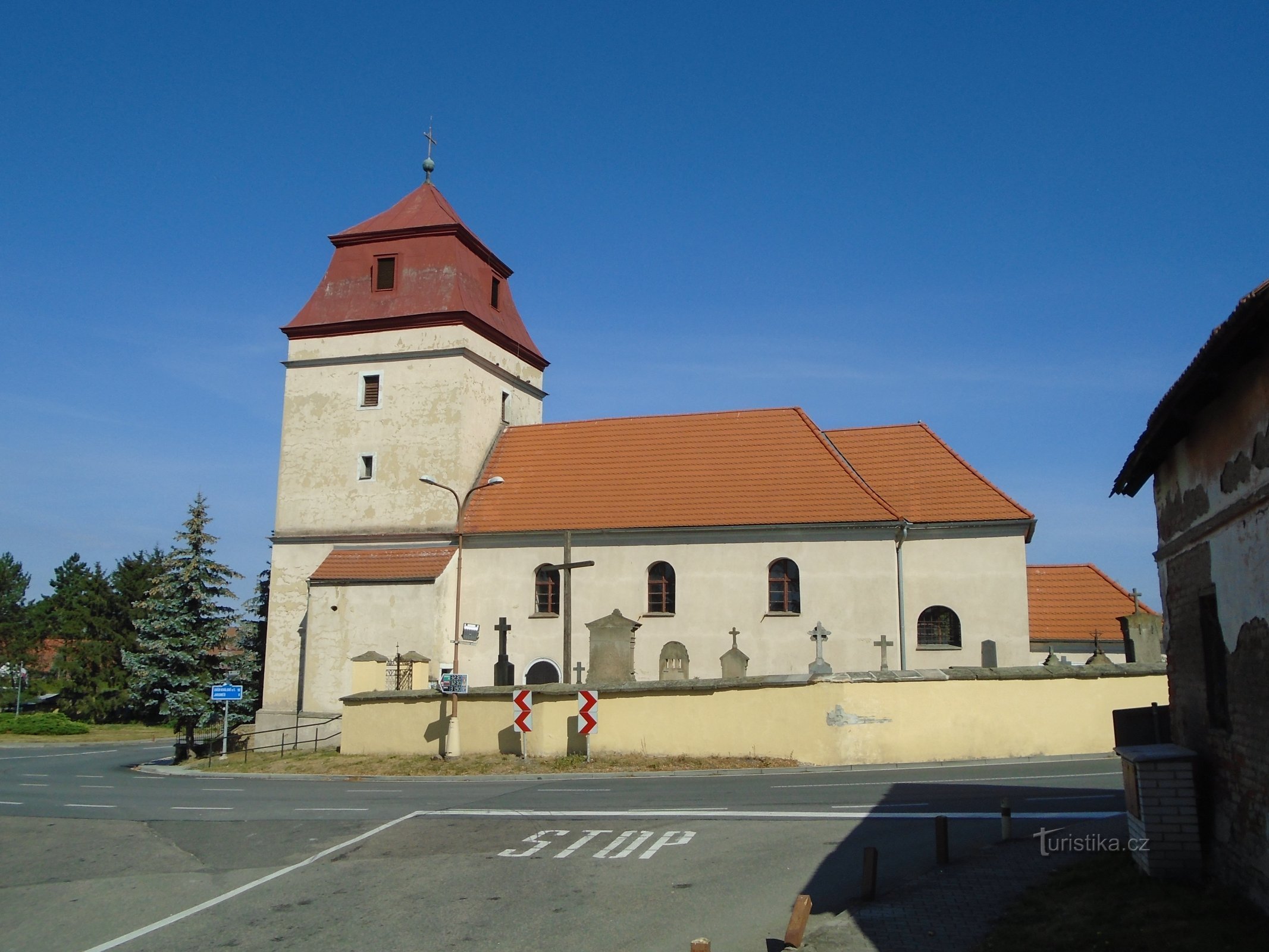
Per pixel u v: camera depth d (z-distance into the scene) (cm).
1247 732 893
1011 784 1794
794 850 1340
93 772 3312
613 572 3469
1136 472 1270
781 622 3309
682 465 3656
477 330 3875
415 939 1058
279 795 2184
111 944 1096
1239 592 912
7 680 8519
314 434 3869
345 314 3888
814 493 3422
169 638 4138
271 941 1077
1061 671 2228
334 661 3478
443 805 1869
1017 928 930
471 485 3769
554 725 2461
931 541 3288
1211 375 914
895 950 912
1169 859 1004
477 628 3281
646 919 1081
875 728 2181
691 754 2302
